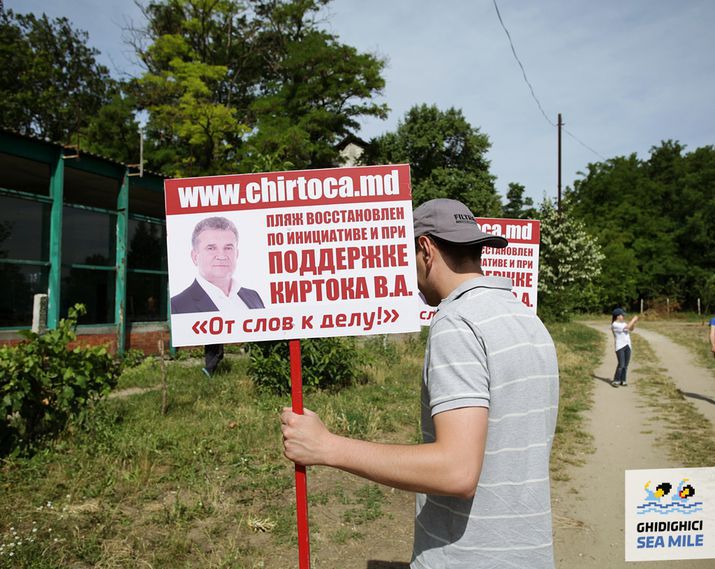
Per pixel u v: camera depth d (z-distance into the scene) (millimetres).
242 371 10508
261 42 39750
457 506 1527
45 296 8047
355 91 35156
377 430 6859
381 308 2256
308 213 2291
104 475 4930
